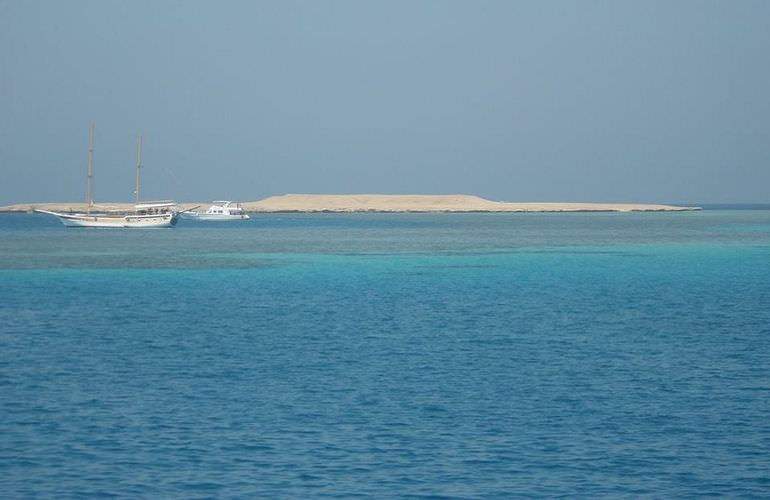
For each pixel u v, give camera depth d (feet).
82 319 231.30
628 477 107.76
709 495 102.68
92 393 145.38
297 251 509.76
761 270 380.17
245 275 361.51
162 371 163.12
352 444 118.73
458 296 286.87
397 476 107.65
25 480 106.42
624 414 132.98
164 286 318.04
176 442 119.44
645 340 197.47
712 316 236.63
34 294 290.35
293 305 262.26
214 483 105.50
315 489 103.81
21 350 184.85
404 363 170.71
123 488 104.12
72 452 115.65
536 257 464.24
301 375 159.33
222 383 152.87
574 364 169.68
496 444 118.93
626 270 384.47
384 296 286.87
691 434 123.24
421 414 132.77
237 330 212.43
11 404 138.21
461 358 175.94
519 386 150.82
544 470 109.81
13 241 608.60
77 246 550.36
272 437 121.49
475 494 102.58
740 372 161.79
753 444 119.14
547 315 239.71
